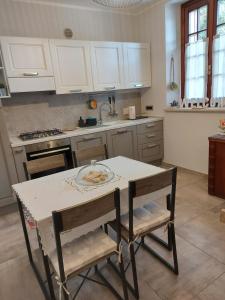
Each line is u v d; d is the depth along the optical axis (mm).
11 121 3080
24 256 1982
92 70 3211
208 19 3053
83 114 3623
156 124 3748
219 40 2934
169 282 1570
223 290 1480
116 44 3354
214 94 3139
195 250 1847
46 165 2023
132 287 1536
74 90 3115
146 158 3773
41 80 2852
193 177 3357
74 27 3332
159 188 1433
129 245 1433
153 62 3717
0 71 2707
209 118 3076
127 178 1644
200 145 3295
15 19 2918
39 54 2797
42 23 3092
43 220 1185
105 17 3562
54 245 1266
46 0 3039
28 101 3158
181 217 2322
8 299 1558
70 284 1634
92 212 1150
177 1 3238
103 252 1303
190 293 1476
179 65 3607
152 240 2008
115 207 1267
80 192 1468
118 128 3354
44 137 2809
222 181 2580
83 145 3094
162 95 3688
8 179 2650
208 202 2586
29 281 1703
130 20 3799
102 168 1768
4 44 2574
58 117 3414
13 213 2752
